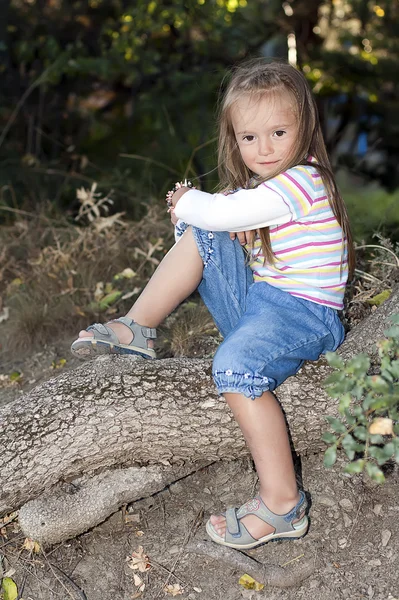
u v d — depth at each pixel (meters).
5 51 6.90
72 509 2.56
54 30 6.98
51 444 2.54
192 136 6.61
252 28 6.93
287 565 2.46
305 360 2.61
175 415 2.55
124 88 7.36
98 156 6.72
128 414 2.54
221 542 2.47
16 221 5.17
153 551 2.59
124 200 5.77
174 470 2.68
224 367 2.36
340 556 2.47
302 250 2.51
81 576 2.53
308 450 2.71
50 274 4.14
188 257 2.66
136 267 4.35
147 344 2.75
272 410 2.38
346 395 2.14
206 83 6.84
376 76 7.70
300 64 7.49
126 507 2.73
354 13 7.67
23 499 2.57
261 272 2.61
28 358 3.84
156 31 6.69
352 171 7.16
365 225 4.58
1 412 2.64
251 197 2.47
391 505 2.60
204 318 3.60
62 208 5.84
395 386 2.16
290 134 2.56
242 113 2.57
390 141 7.57
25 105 6.95
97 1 6.99
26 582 2.50
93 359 2.80
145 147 6.72
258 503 2.43
